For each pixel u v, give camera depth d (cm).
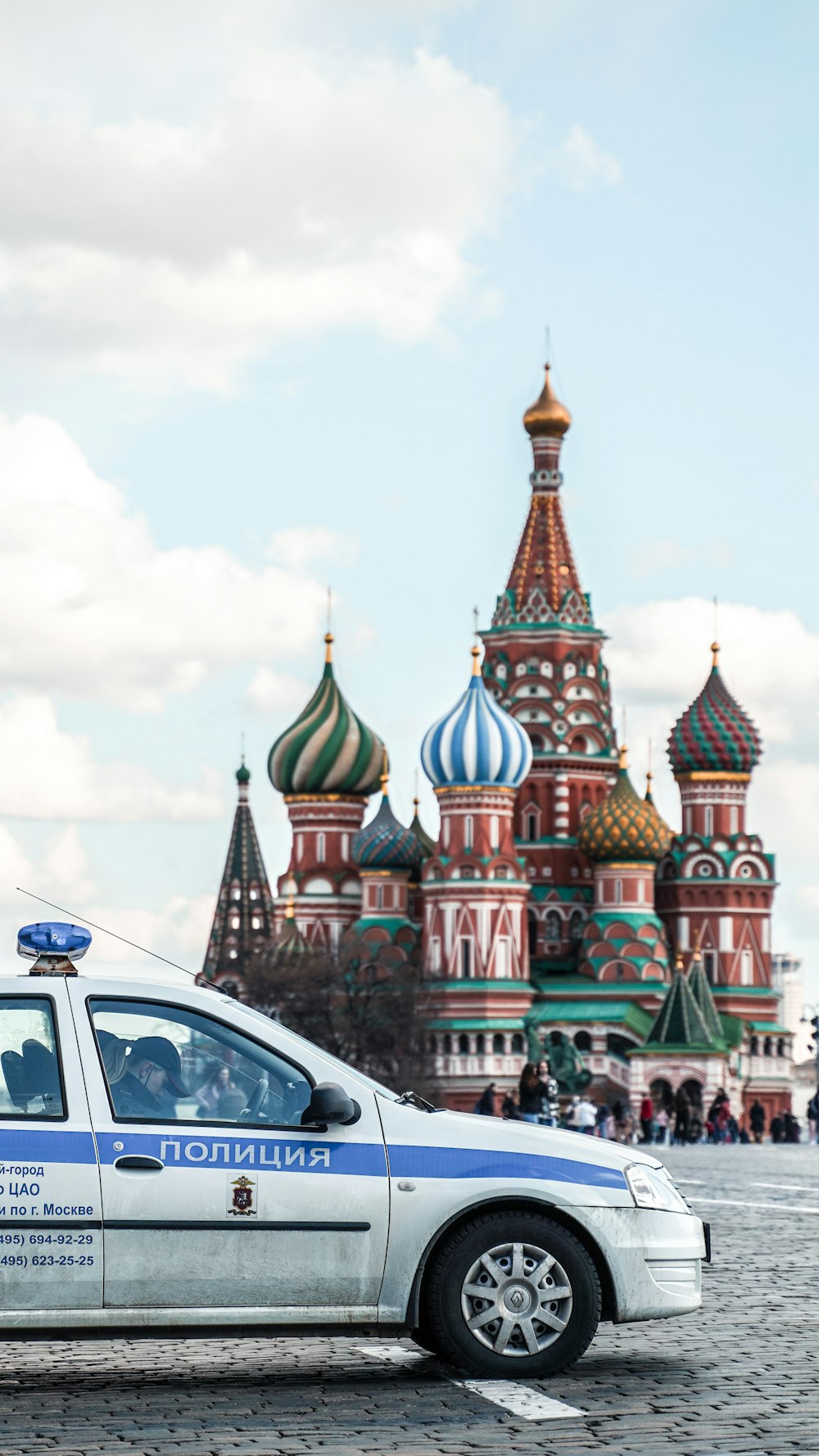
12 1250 1388
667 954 16550
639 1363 1534
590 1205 1477
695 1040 15375
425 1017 15212
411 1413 1347
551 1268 1465
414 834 16800
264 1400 1390
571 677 16812
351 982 15050
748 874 16788
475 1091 15175
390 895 16562
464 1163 1466
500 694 16800
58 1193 1397
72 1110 1419
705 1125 11244
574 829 16688
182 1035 1463
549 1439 1262
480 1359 1455
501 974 15412
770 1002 16750
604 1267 1485
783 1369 1506
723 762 16862
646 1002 15950
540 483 17075
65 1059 1430
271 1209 1425
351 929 16438
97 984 1460
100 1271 1398
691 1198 3334
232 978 18788
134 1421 1317
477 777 15550
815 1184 3806
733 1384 1448
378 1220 1439
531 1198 1468
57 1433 1277
